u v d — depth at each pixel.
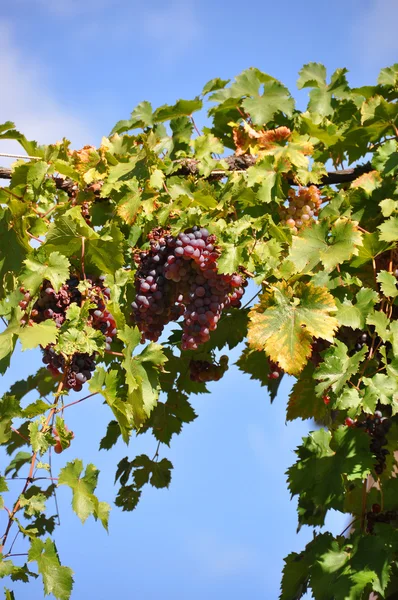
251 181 2.07
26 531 1.79
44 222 1.99
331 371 1.89
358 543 1.95
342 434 1.96
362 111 2.16
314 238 1.98
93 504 1.84
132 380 1.92
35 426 1.82
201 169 2.13
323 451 1.97
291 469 1.98
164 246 2.01
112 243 1.97
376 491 2.21
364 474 1.92
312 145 2.15
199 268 1.96
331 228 2.00
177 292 2.03
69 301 1.93
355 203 2.08
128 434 1.93
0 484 1.80
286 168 2.10
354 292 2.04
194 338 1.98
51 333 1.86
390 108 2.15
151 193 2.07
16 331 1.86
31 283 1.88
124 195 2.08
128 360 1.93
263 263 1.95
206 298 1.97
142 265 2.04
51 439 1.82
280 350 1.89
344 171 2.18
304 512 2.18
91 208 2.13
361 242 1.96
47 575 1.80
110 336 1.99
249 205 2.11
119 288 2.02
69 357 1.88
